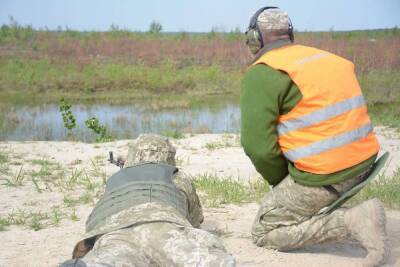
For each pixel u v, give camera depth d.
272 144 4.03
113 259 3.18
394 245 4.42
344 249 4.45
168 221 3.53
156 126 14.01
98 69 25.67
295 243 4.21
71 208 5.96
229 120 15.05
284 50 4.08
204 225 5.22
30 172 7.73
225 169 7.89
